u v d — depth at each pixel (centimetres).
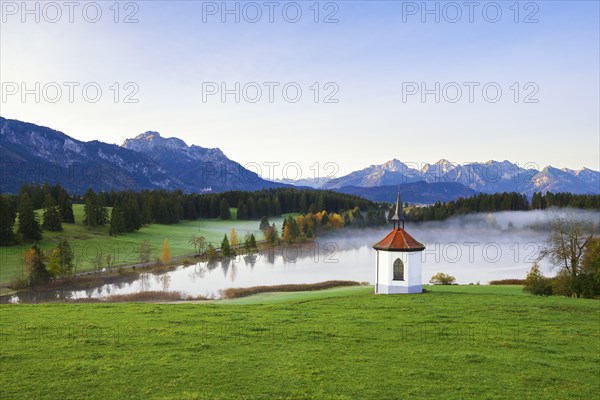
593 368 2481
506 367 2470
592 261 5453
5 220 12231
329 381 2216
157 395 2014
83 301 7969
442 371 2383
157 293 8519
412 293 5325
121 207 17725
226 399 1991
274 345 2786
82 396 1991
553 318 3669
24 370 2269
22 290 9188
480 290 5741
